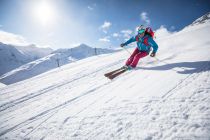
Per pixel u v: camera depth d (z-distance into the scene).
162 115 2.98
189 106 2.99
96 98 4.74
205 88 3.44
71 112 4.23
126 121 3.12
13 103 7.41
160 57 7.66
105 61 15.23
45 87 9.60
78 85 7.31
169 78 4.61
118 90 4.85
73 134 3.20
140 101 3.72
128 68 6.62
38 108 5.45
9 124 4.60
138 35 6.83
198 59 5.62
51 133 3.46
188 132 2.41
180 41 11.35
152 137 2.53
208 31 13.27
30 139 3.45
